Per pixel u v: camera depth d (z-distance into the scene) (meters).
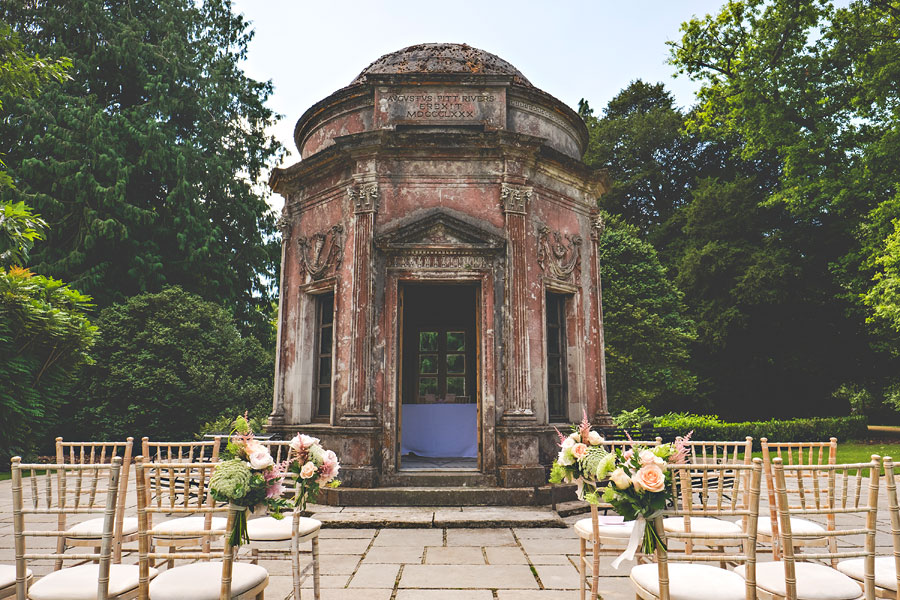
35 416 12.13
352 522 6.68
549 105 9.78
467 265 8.43
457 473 7.99
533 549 5.78
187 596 2.88
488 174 8.79
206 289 19.80
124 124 18.58
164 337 15.38
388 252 8.41
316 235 9.36
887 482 2.86
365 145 8.63
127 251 18.44
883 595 3.06
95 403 15.14
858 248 22.62
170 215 19.38
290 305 9.77
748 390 25.64
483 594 4.42
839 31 18.11
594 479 3.17
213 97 21.09
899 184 17.77
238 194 21.47
